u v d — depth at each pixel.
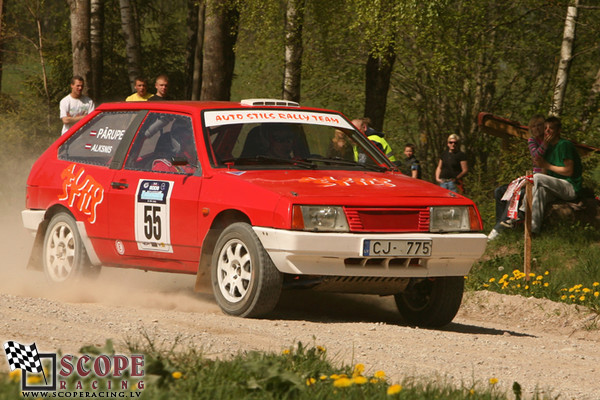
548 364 18.78
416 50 72.00
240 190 21.06
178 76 103.62
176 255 22.56
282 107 24.45
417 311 23.09
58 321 18.31
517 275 30.14
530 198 30.94
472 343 20.20
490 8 74.44
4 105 81.25
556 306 27.09
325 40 71.69
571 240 36.50
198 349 16.02
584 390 16.31
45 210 26.05
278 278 20.47
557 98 59.97
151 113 24.44
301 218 19.92
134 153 24.14
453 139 49.91
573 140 53.03
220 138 22.78
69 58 88.06
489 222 44.78
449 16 55.31
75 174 25.34
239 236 20.84
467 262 21.61
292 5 60.91
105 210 24.19
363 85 84.06
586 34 75.50
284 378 12.34
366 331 20.39
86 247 24.73
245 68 85.19
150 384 12.05
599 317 26.19
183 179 22.47
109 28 100.56
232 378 12.71
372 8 52.81
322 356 15.46
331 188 20.98
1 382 11.57
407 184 22.39
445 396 12.99
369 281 20.98
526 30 78.31
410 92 80.50
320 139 23.95
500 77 78.00
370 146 24.67
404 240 20.45
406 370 16.22
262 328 19.41
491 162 63.16
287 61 67.56
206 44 55.12
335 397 12.16
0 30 78.56
